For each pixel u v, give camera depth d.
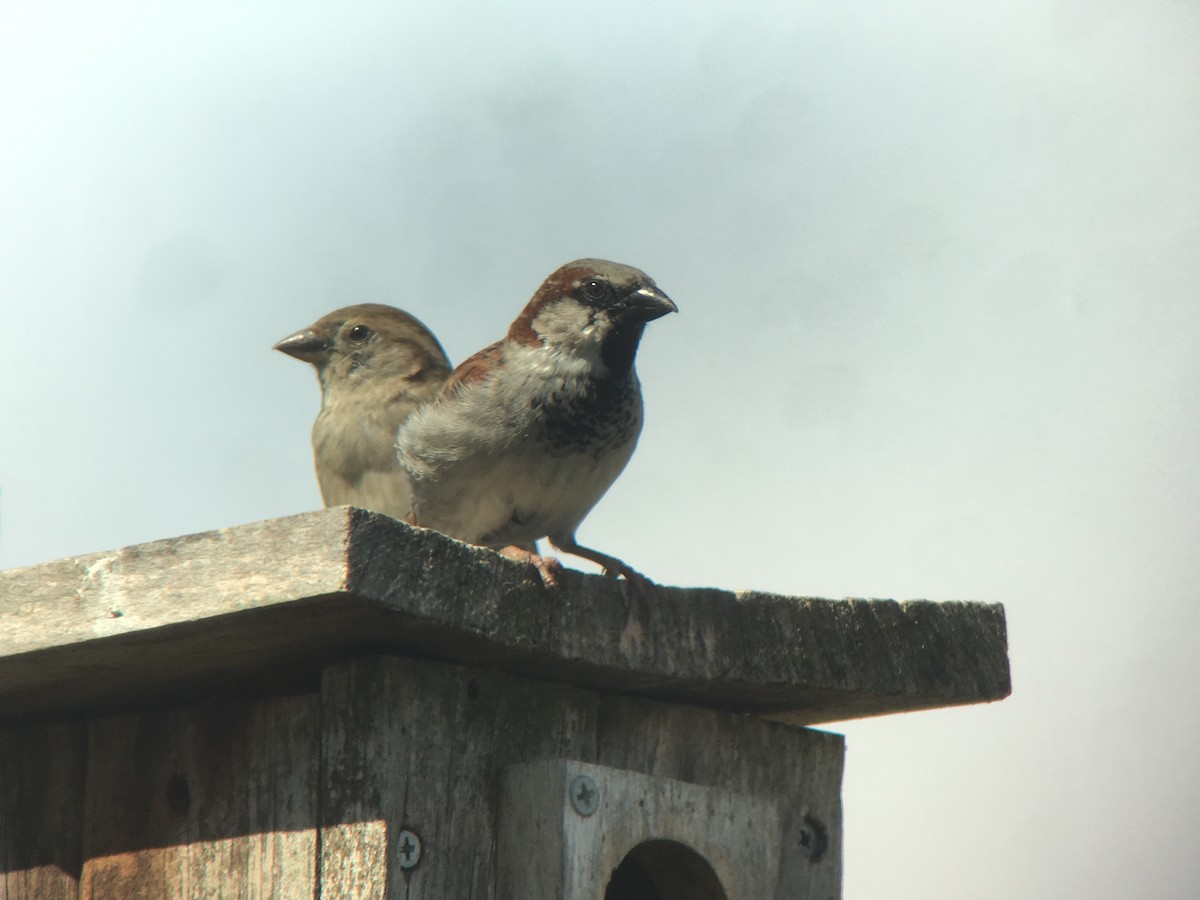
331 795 6.80
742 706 8.00
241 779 7.22
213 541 6.40
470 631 6.50
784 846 7.87
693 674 7.25
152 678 7.21
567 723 7.33
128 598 6.57
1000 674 8.09
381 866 6.60
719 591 7.41
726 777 7.78
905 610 7.93
